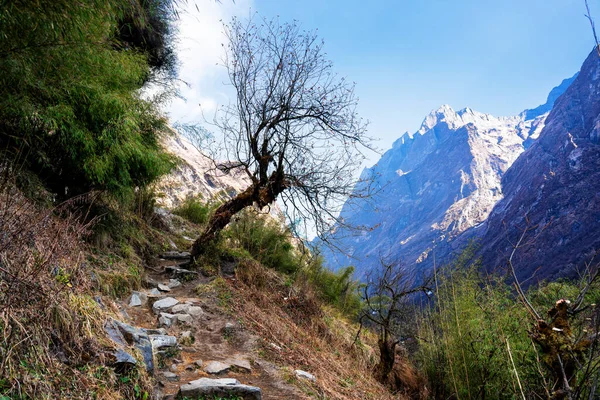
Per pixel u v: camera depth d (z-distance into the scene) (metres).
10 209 3.04
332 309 10.59
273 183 8.39
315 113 8.22
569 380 2.63
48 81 4.27
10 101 3.85
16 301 2.57
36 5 3.07
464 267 6.54
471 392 5.99
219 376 4.38
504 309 5.51
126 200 6.91
